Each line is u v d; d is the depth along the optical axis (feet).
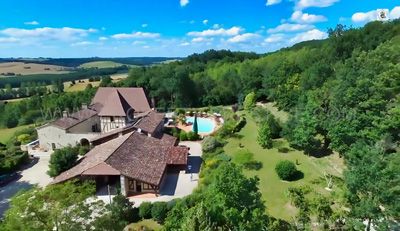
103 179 157.38
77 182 142.72
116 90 282.56
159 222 122.21
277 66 298.35
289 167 137.69
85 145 225.56
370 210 79.92
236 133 218.18
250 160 160.97
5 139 294.87
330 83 201.16
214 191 81.71
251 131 216.74
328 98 177.17
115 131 216.95
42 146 228.84
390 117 135.85
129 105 277.44
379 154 89.25
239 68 396.16
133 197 144.77
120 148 158.71
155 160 163.73
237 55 526.98
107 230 82.07
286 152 168.35
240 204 78.84
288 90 245.24
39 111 364.79
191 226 67.82
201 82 365.20
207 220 70.49
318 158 155.12
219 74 396.16
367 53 238.48
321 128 160.15
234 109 304.91
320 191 121.80
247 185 81.15
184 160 169.48
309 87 237.66
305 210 100.83
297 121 175.52
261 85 329.31
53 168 170.60
